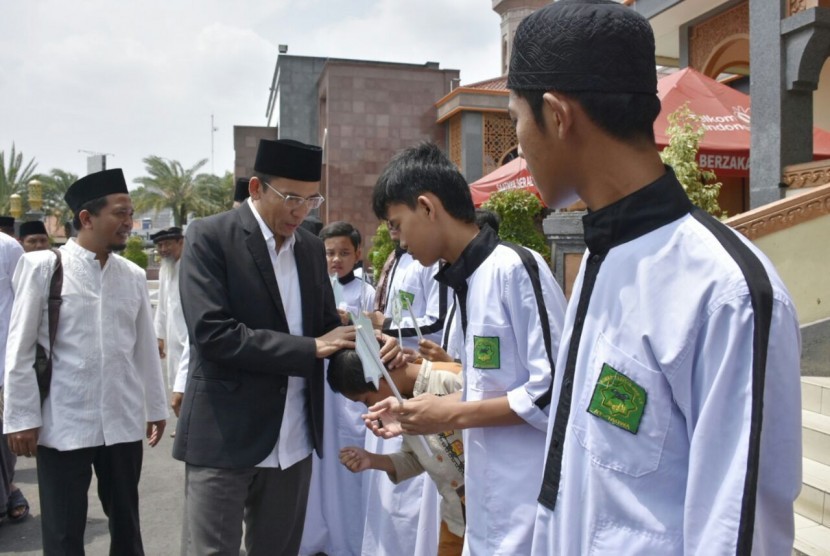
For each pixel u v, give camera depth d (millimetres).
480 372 1971
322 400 2693
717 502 927
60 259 3057
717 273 973
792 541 1018
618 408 1062
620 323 1074
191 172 38562
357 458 2410
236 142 20078
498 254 2018
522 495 1883
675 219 1065
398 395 1911
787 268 4375
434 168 2039
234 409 2369
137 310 3281
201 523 2348
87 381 3016
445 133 17344
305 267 2654
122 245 3148
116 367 3100
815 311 4414
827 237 4438
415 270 3873
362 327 2000
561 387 1221
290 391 2564
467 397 2035
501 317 1949
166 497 4711
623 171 1114
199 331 2291
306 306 2643
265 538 2574
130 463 3170
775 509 985
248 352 2264
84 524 3057
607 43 1074
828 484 3072
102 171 3074
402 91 17281
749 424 916
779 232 4363
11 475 4312
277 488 2547
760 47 6152
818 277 4422
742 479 908
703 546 931
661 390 1024
